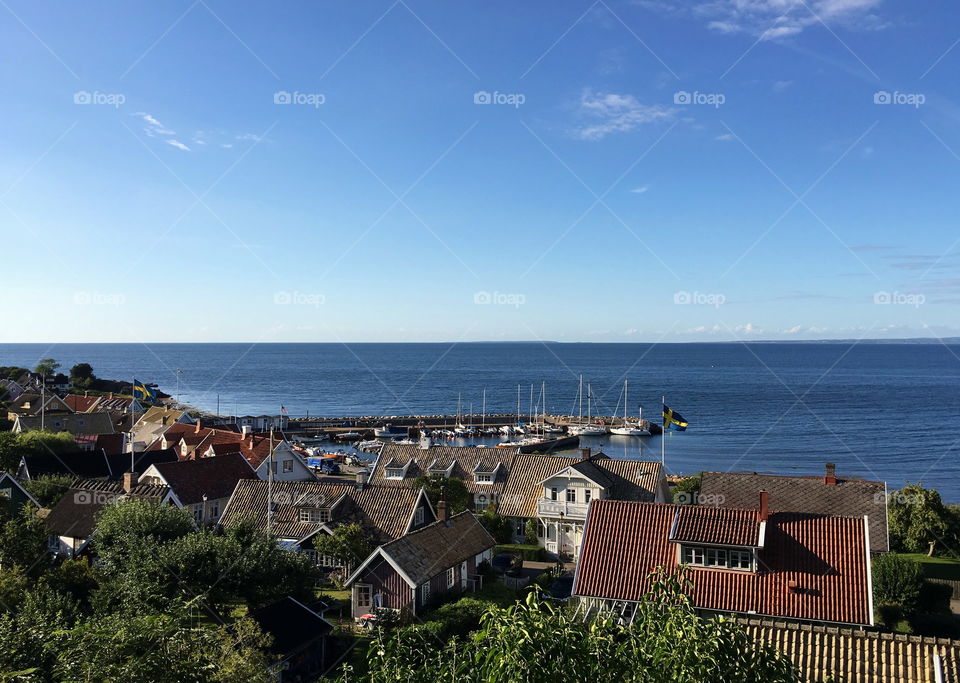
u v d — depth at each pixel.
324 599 44.16
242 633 30.84
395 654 15.20
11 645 18.88
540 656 12.57
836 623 31.16
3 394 156.75
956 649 22.59
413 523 54.28
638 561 35.62
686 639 12.84
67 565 41.09
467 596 44.47
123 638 17.36
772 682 13.13
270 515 52.25
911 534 60.03
